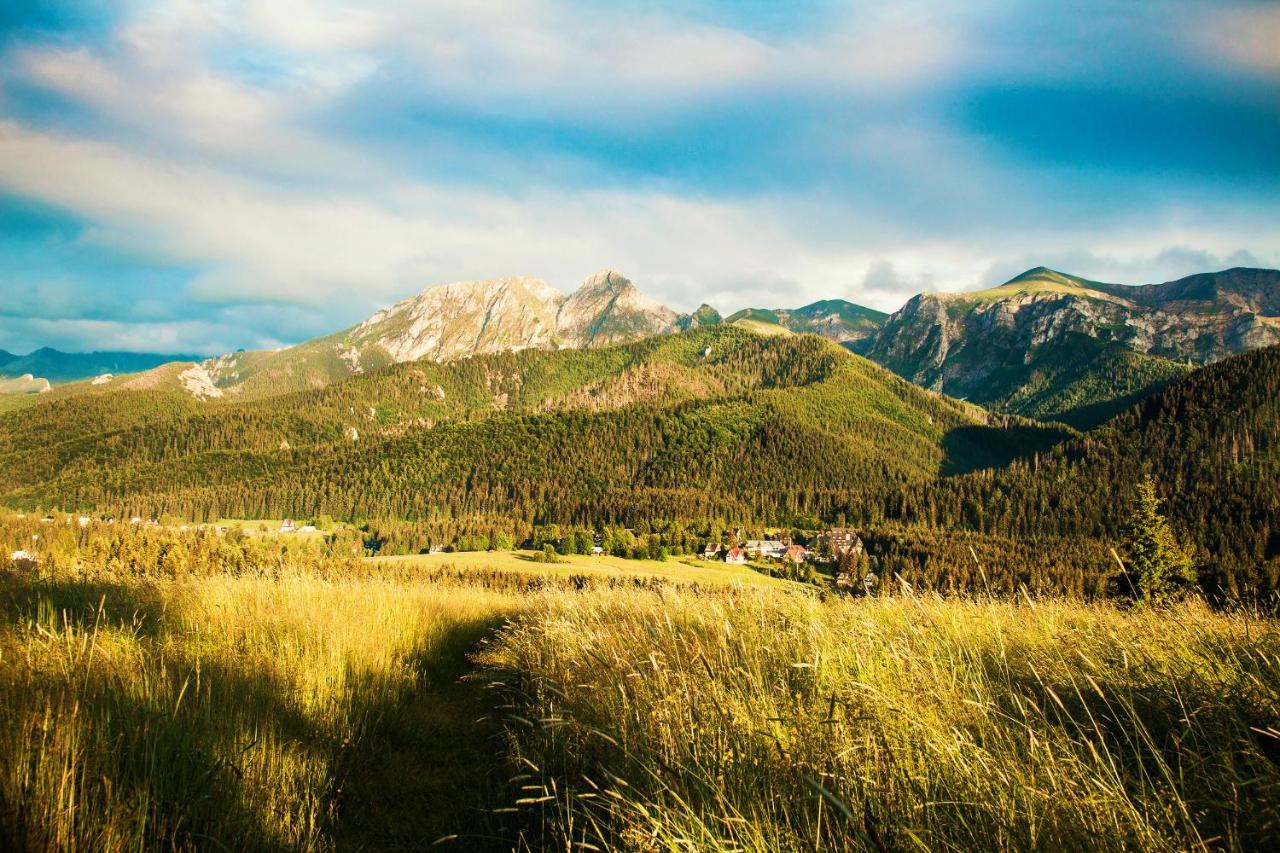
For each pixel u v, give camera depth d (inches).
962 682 134.3
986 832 82.4
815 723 112.0
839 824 86.9
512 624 372.2
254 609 325.1
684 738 121.7
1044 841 78.7
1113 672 137.9
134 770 123.2
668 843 87.0
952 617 190.4
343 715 207.0
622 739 140.0
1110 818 80.4
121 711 144.6
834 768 96.6
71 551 802.8
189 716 155.3
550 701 191.9
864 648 152.1
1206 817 81.4
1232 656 132.0
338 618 314.7
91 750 124.3
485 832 139.6
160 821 115.2
